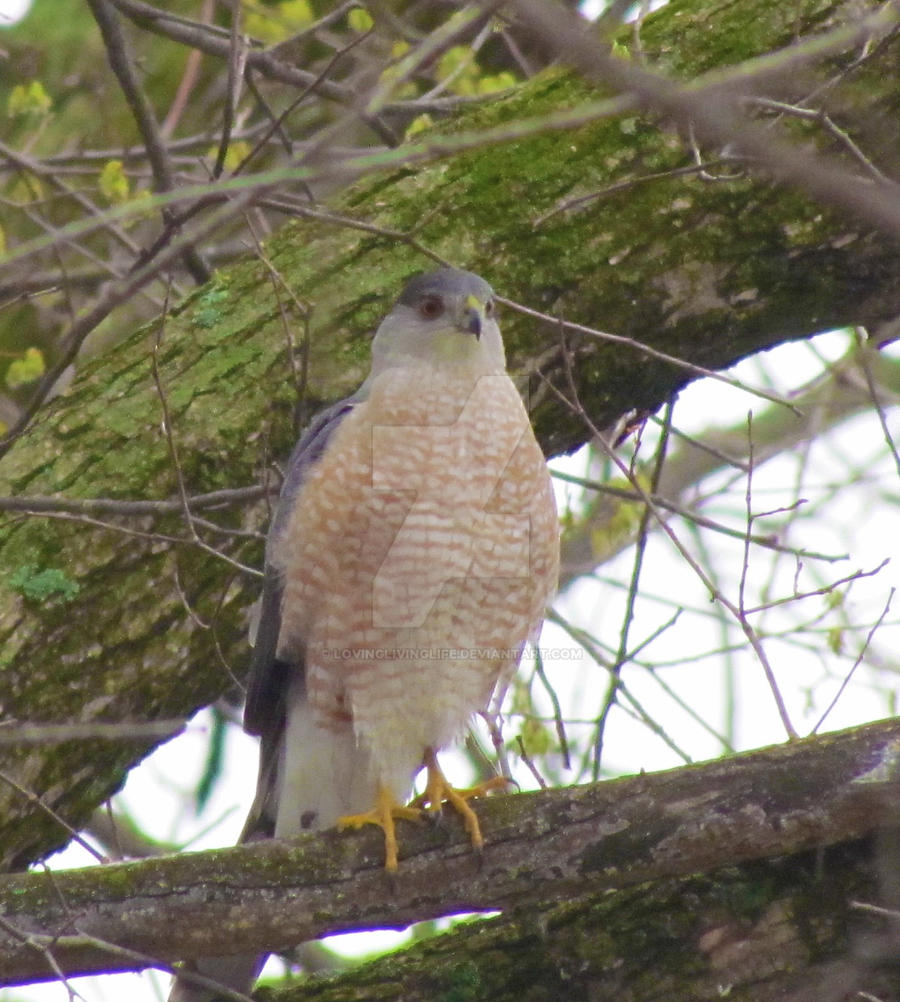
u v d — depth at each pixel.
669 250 10.02
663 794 7.44
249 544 9.52
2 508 8.21
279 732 9.24
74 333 7.87
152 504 8.23
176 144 13.13
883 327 10.36
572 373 9.96
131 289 6.06
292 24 12.98
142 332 10.02
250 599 9.59
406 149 6.03
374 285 9.91
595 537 11.61
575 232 10.01
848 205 3.91
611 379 10.25
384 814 7.64
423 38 10.20
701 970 7.68
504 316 9.91
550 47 4.27
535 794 7.59
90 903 7.16
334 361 9.76
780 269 10.11
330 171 5.77
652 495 9.67
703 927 7.76
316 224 10.20
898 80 9.83
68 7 16.25
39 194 12.95
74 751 9.19
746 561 8.38
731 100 4.84
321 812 8.98
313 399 9.69
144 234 14.20
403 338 8.55
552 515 8.61
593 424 9.76
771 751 7.48
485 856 7.45
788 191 9.92
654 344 10.20
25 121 15.63
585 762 9.93
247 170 12.54
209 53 11.52
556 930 8.03
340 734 8.82
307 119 14.90
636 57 8.83
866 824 7.34
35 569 9.10
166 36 11.34
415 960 8.20
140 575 9.27
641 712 9.37
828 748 7.42
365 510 8.29
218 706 12.06
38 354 10.95
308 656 8.66
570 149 10.14
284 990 8.25
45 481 9.33
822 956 7.55
